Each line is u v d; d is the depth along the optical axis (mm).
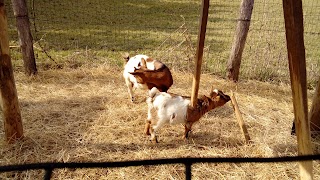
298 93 2074
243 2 5355
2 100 3418
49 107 4629
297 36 1945
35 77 5586
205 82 5688
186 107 3553
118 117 4426
